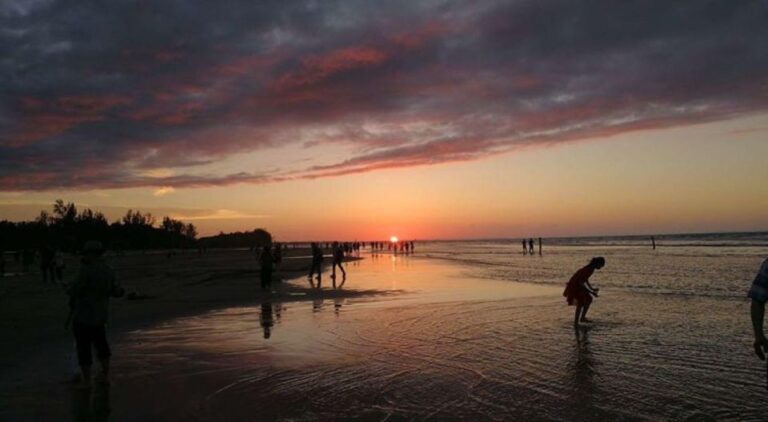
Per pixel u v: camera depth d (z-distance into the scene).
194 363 8.98
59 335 11.70
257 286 24.02
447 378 7.92
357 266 45.41
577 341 10.64
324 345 10.43
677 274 28.88
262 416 6.30
